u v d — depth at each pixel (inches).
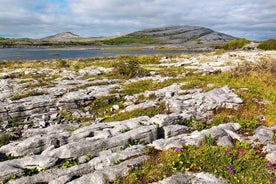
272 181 394.3
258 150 474.9
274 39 3890.3
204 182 379.6
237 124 579.8
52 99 807.7
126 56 2559.1
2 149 498.3
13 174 395.9
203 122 621.9
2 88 976.3
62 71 1481.3
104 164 418.6
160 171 396.2
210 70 1348.4
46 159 425.7
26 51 4638.3
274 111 652.1
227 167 410.9
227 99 713.6
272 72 1005.2
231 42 4493.1
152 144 486.9
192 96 763.4
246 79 941.2
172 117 593.6
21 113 743.7
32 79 1175.0
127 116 692.1
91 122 703.1
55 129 640.4
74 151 452.4
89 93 888.9
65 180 379.6
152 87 959.6
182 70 1411.2
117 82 1112.8
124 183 372.5
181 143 476.4
